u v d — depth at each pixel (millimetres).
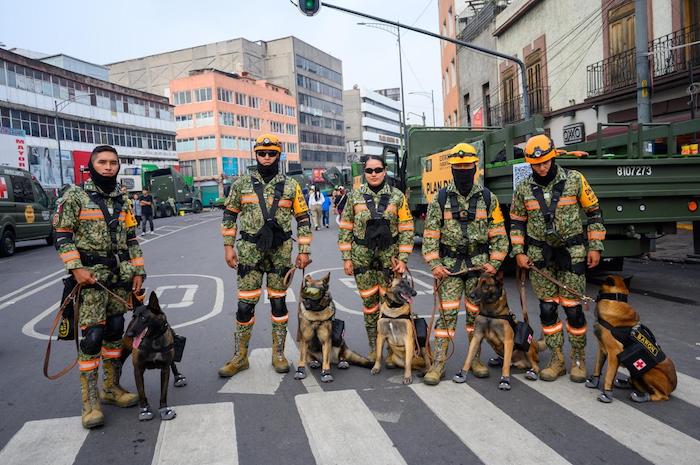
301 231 4930
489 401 3984
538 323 6211
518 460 3092
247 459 3191
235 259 4891
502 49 24234
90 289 3824
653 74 14602
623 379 4238
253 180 4738
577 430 3455
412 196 11781
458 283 4473
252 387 4414
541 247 4367
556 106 19859
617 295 3869
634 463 3021
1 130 36500
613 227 7285
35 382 4734
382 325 4574
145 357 3717
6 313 7723
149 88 82938
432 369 4430
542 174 4301
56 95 42500
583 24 17859
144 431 3625
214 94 63375
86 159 45406
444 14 34562
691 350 5004
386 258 4863
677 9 13867
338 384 4445
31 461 3242
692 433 3361
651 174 7137
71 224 3752
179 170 59375
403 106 38469
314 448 3301
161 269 11641
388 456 3178
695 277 8445
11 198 16453
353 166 18562
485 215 4410
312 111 89000
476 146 8422
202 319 6895
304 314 4570
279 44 83625
